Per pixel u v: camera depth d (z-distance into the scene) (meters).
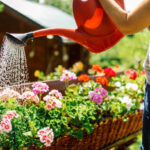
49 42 6.84
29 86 1.60
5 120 1.16
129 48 10.23
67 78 1.83
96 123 1.52
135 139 2.04
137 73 2.45
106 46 1.22
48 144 1.21
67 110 1.42
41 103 1.45
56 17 8.20
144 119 1.25
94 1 1.12
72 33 1.15
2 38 1.14
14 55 1.19
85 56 6.89
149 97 1.20
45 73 6.88
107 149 1.67
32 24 4.89
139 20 0.97
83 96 1.74
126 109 1.75
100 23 1.15
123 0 1.18
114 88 2.21
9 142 1.17
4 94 1.39
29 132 1.20
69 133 1.35
